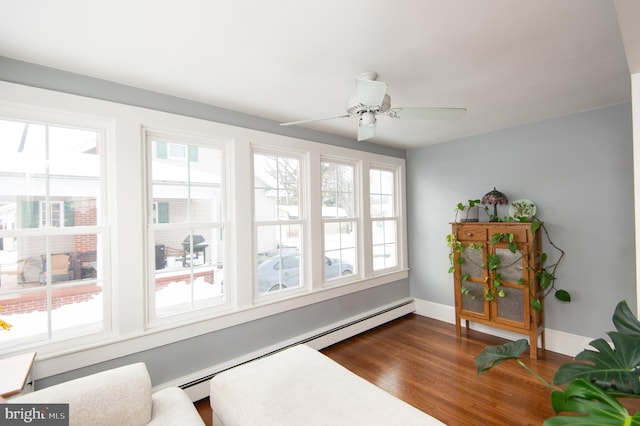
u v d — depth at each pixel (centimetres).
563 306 283
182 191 227
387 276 380
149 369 203
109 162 193
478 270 311
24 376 132
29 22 133
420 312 402
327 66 179
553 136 286
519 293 283
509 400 213
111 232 193
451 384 235
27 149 172
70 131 185
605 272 260
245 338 250
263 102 234
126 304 194
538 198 297
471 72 189
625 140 249
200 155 237
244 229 251
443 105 247
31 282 172
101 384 136
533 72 190
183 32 143
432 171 386
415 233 408
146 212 209
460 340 318
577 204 274
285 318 279
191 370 221
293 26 140
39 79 170
